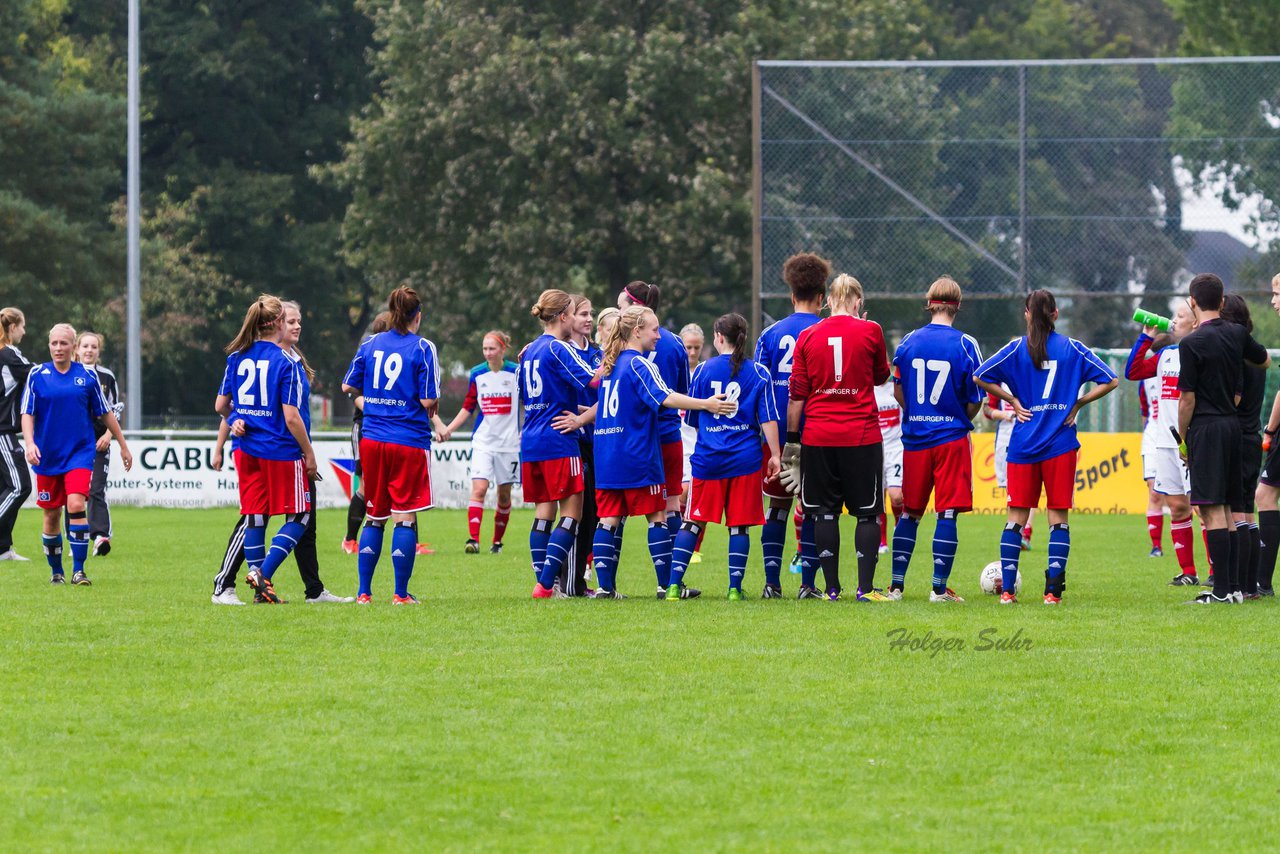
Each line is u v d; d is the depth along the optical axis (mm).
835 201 81750
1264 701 25406
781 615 35250
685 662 28781
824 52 141750
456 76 143125
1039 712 24562
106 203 193625
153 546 59094
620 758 21703
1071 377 37594
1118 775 20969
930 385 38281
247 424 37875
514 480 57344
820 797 19875
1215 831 18516
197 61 197750
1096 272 80562
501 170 141250
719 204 134250
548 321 39219
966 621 34250
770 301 82312
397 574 38312
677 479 41719
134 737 22828
